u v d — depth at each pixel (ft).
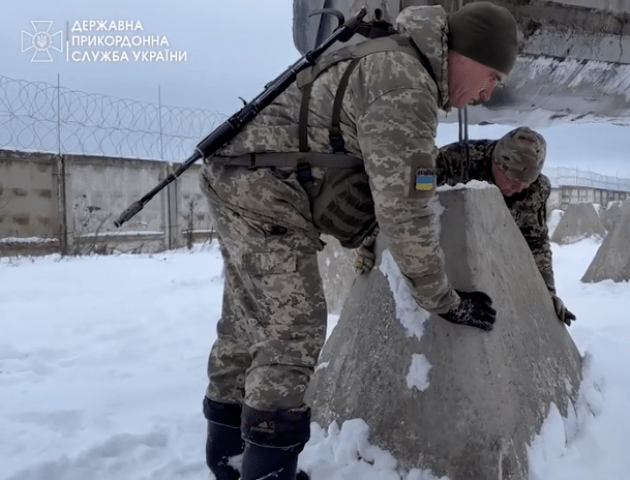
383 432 4.90
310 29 9.96
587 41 7.71
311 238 4.12
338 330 6.08
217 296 16.07
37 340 10.81
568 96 8.14
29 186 29.73
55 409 6.73
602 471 4.50
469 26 3.74
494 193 5.42
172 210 35.55
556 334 5.72
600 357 7.59
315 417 5.70
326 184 4.00
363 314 5.70
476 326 4.52
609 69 8.07
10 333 11.47
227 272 4.48
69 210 31.04
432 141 3.57
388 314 5.33
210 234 37.96
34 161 29.84
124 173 33.22
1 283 19.34
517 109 8.40
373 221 4.42
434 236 3.68
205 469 5.14
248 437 3.86
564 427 4.92
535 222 6.38
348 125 3.76
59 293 16.98
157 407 6.89
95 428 6.21
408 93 3.48
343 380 5.58
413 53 3.68
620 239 15.58
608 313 11.03
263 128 3.98
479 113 8.38
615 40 7.91
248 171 4.01
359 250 5.92
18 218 29.40
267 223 4.00
